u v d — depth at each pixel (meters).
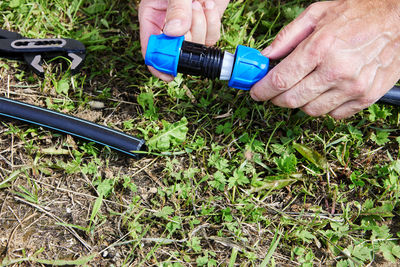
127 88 0.77
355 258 0.64
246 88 0.65
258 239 0.66
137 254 0.63
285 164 0.69
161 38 0.63
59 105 0.74
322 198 0.70
